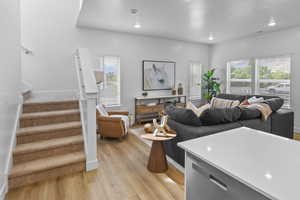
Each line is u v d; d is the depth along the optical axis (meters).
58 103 3.30
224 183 0.90
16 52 2.64
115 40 4.75
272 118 3.23
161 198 1.92
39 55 3.95
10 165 2.16
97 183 2.19
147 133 2.69
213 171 0.96
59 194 1.98
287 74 4.45
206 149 1.12
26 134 2.53
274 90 4.73
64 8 4.14
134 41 5.04
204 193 1.04
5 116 2.11
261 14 3.39
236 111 2.65
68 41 4.21
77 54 3.35
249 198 0.78
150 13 3.34
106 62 4.68
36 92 3.93
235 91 5.72
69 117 3.10
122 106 5.00
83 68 2.75
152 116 5.47
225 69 6.00
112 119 3.60
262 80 4.98
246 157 1.00
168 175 2.38
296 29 4.22
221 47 6.12
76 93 4.30
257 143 1.22
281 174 0.82
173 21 3.80
